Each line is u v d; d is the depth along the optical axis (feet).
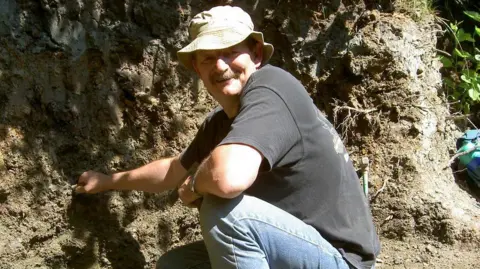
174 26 10.75
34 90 9.43
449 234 11.23
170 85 10.66
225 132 8.32
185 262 8.35
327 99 12.44
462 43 16.06
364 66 12.32
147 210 10.23
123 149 10.15
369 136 12.27
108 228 9.86
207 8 11.14
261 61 7.78
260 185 7.38
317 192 7.32
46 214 9.37
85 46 9.93
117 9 10.31
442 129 12.96
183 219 10.50
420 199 11.59
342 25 12.41
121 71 10.22
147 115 10.44
